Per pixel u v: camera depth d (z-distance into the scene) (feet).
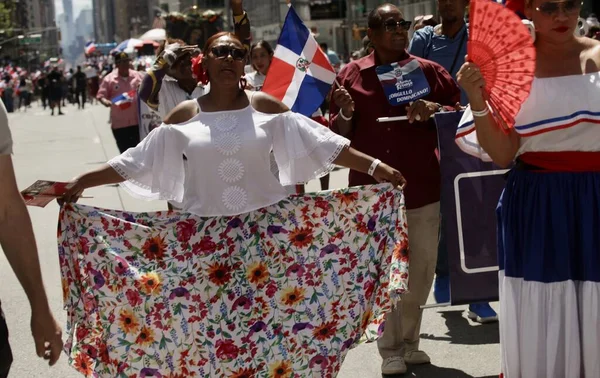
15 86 158.30
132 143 39.22
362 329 14.21
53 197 13.56
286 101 19.83
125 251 13.66
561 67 12.08
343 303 14.12
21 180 46.09
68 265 13.61
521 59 11.39
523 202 12.37
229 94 13.74
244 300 13.66
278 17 140.97
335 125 16.81
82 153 59.67
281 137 13.93
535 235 12.25
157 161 13.71
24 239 9.71
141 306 13.51
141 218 13.75
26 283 9.77
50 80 124.47
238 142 13.53
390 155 16.63
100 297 13.58
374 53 17.04
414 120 16.43
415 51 20.93
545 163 12.23
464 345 18.53
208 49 13.64
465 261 16.26
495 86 11.76
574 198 12.14
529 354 12.40
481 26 11.40
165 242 13.69
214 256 13.61
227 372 13.55
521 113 12.07
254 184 13.74
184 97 24.66
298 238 13.99
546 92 11.96
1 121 9.46
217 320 13.53
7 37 306.96
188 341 13.50
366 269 14.24
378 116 16.66
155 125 28.22
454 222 16.16
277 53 19.83
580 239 12.14
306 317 13.93
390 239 14.26
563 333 12.30
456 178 16.06
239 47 13.58
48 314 9.82
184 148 13.62
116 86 43.16
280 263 13.89
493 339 18.86
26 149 65.51
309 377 13.89
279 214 13.97
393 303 14.17
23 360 18.39
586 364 12.30
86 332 13.64
